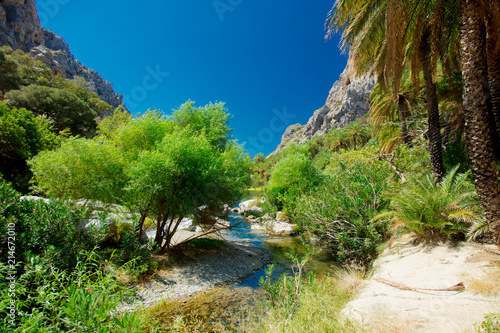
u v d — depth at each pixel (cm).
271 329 355
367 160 1151
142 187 754
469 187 635
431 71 816
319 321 347
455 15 672
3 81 3425
